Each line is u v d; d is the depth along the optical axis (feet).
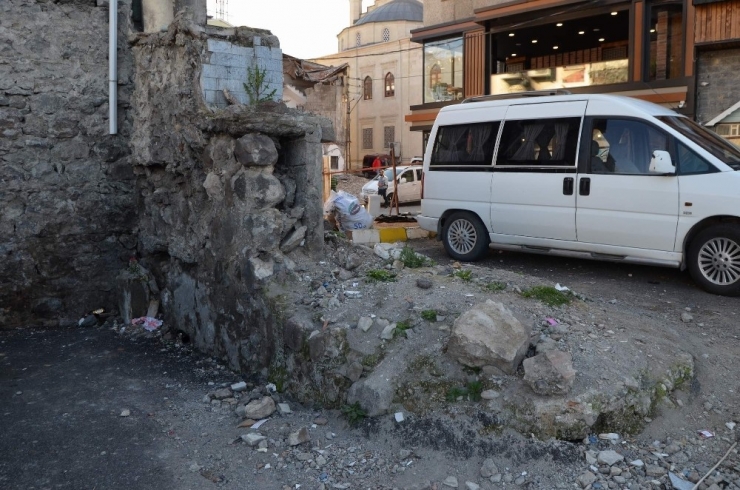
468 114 32.63
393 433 14.21
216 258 20.21
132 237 26.23
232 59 21.53
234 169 19.31
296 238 19.53
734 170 24.75
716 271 25.20
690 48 59.11
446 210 33.19
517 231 30.53
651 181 26.14
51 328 24.75
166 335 22.89
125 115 25.90
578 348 15.26
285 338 16.96
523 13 71.72
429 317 16.31
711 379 16.20
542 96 30.42
